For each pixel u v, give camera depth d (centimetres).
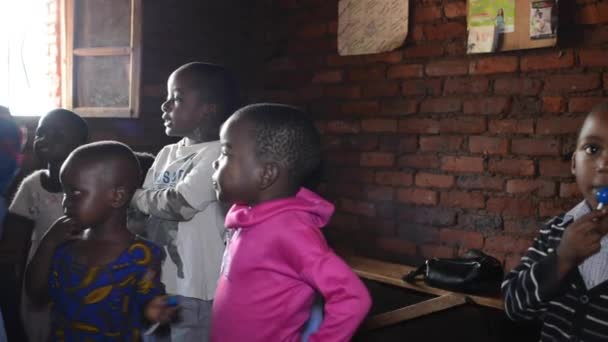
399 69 302
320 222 130
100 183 141
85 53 301
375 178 313
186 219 172
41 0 325
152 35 310
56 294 143
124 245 144
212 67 191
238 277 125
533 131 263
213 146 178
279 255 121
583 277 122
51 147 196
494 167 275
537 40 254
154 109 314
